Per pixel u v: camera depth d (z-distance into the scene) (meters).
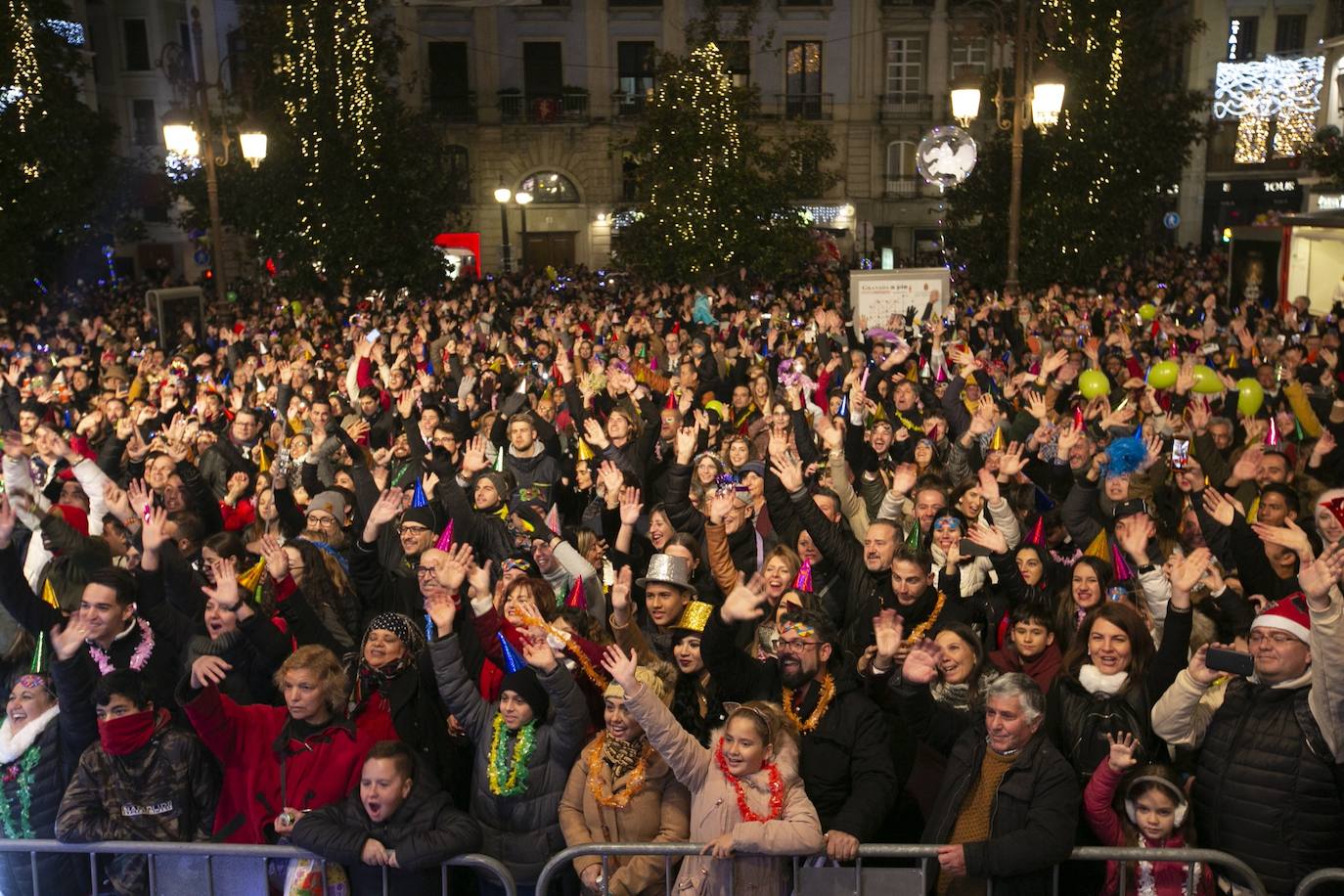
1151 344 16.31
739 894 4.34
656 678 4.77
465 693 4.93
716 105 28.41
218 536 6.25
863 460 9.59
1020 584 5.97
